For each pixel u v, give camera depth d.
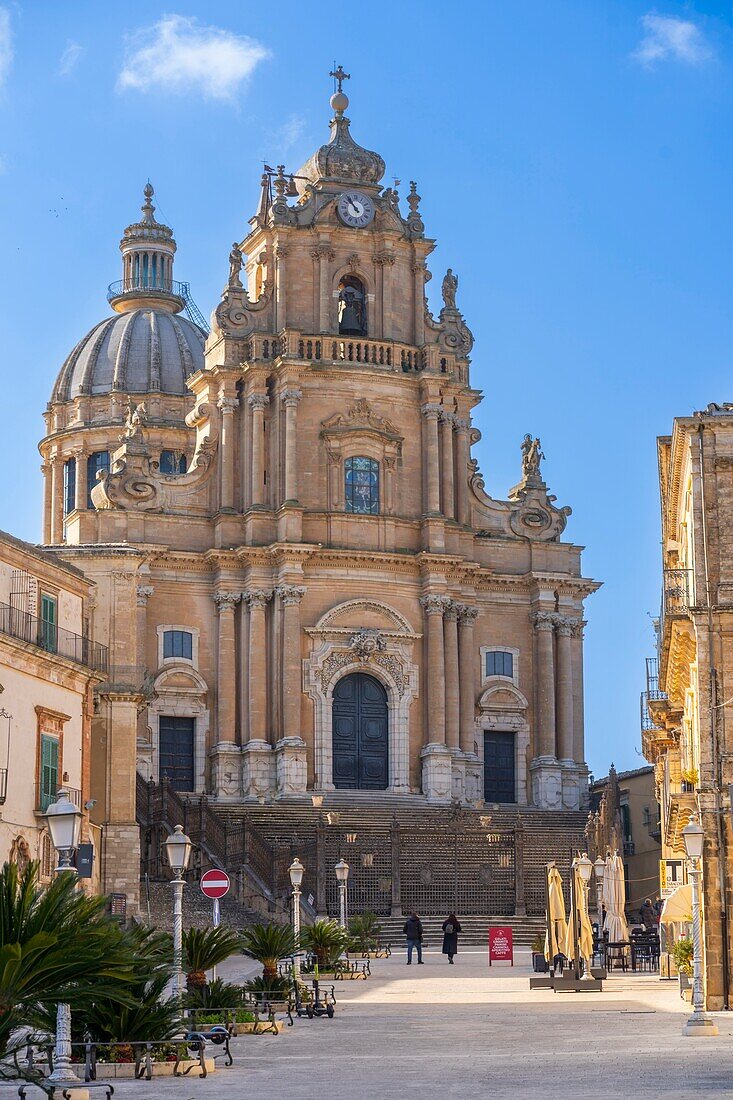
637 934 63.41
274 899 67.88
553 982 49.53
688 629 47.91
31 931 25.42
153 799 72.25
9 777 53.44
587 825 74.81
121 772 65.44
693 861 37.44
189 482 85.62
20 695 54.50
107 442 112.25
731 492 45.38
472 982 52.88
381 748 85.12
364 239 88.44
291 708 82.31
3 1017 24.95
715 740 44.09
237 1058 32.72
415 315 89.25
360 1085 27.31
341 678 84.94
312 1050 33.81
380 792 84.06
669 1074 27.67
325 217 87.81
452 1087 26.55
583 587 90.06
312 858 70.19
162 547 83.44
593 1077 27.48
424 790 84.50
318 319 86.88
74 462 113.88
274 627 83.25
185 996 35.31
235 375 86.12
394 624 85.44
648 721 69.50
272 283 87.88
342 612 84.50
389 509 86.31
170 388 114.12
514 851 72.56
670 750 64.81
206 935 40.28
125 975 25.70
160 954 31.84
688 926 52.31
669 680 58.50
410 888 71.69
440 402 88.00
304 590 83.75
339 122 91.00
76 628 60.03
